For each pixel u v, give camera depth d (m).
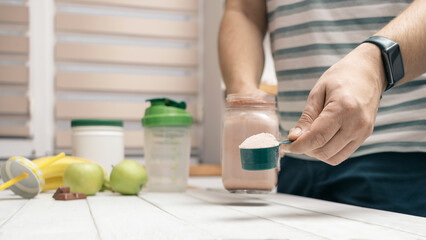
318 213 0.90
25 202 1.05
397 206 1.06
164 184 1.23
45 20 2.34
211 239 0.73
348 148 0.87
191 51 2.59
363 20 1.15
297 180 1.24
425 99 1.07
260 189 1.05
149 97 2.53
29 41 2.27
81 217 0.88
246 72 1.20
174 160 1.23
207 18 2.56
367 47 0.88
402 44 0.88
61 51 2.34
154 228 0.80
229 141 1.05
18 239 0.74
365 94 0.84
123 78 2.44
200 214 0.90
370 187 1.09
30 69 2.31
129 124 2.52
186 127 1.26
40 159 1.23
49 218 0.87
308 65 1.19
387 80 0.89
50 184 1.24
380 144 1.11
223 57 1.25
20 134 2.25
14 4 2.30
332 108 0.83
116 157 1.39
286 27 1.23
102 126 1.37
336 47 1.17
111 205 1.00
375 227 0.80
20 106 2.25
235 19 1.29
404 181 1.08
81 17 2.38
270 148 0.88
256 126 1.03
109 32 2.42
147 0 2.47
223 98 2.40
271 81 2.30
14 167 1.10
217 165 2.19
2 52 2.23
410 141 1.07
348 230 0.78
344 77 0.85
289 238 0.73
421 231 0.78
